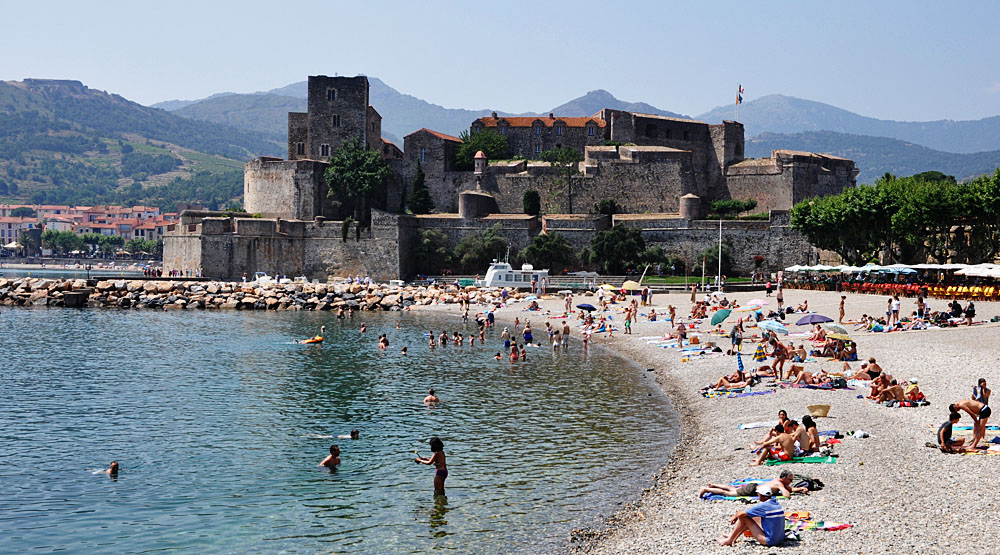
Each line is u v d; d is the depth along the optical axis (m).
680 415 46.31
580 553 26.06
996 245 103.44
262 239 143.75
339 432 43.94
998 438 33.59
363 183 149.62
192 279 136.50
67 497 33.56
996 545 23.19
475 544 27.80
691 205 146.38
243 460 38.62
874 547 23.55
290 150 163.75
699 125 171.50
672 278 135.75
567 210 157.75
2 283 125.88
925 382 46.66
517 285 131.38
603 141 172.12
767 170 162.12
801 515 26.41
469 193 148.38
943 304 86.19
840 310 78.31
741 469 33.16
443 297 124.50
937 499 27.19
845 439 35.97
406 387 56.84
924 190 107.62
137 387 56.44
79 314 108.88
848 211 113.19
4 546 28.67
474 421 46.12
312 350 75.56
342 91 158.25
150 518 31.20
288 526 30.14
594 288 128.12
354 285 127.56
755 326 75.62
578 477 34.81
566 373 62.53
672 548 25.11
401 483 34.88
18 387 55.97
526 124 174.88
